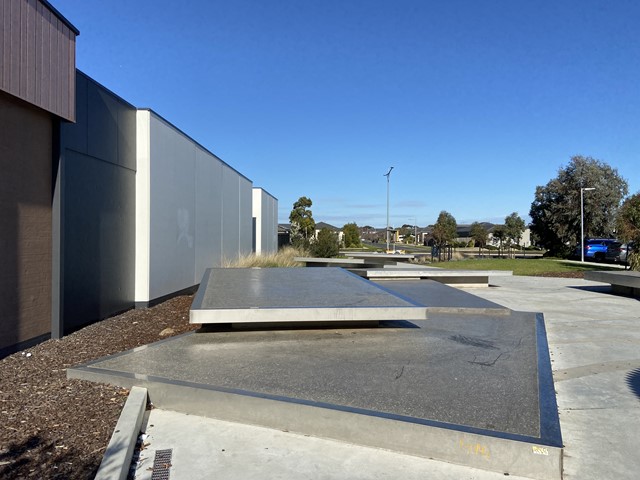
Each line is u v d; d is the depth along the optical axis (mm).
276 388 4121
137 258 9273
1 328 5348
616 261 27906
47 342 6125
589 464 3242
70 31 6469
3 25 5129
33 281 5914
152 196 9461
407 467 3189
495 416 3551
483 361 5160
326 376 4523
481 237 60719
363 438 3510
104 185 7926
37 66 5730
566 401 4426
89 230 7414
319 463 3225
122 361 4969
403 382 4363
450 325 7188
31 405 3854
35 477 2775
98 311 7711
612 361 5758
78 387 4309
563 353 6125
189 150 11867
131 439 3254
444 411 3635
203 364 4891
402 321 7438
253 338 6156
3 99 5352
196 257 12539
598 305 10234
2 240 5355
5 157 5406
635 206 19250
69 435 3326
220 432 3709
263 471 3107
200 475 3045
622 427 3842
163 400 4188
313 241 29062
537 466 3092
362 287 7766
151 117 9391
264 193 25391
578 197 36531
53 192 6285
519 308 9781
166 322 7793
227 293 7051
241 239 17969
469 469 3174
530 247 66625
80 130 7098
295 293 7098
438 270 13898
